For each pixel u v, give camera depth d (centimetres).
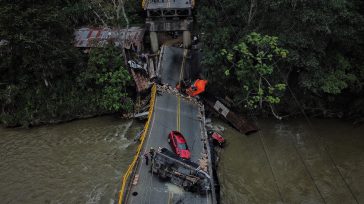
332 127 3947
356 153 3525
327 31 3422
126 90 4175
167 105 3944
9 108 3941
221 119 4125
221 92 4203
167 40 5075
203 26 4000
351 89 3900
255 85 3788
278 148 3634
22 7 3716
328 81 3728
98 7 4625
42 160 3422
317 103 4109
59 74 3956
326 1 3447
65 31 4066
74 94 4031
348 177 3228
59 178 3192
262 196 3045
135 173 2905
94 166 3331
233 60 3806
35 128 3925
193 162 2938
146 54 4647
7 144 3653
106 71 3991
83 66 4047
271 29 3716
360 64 3919
